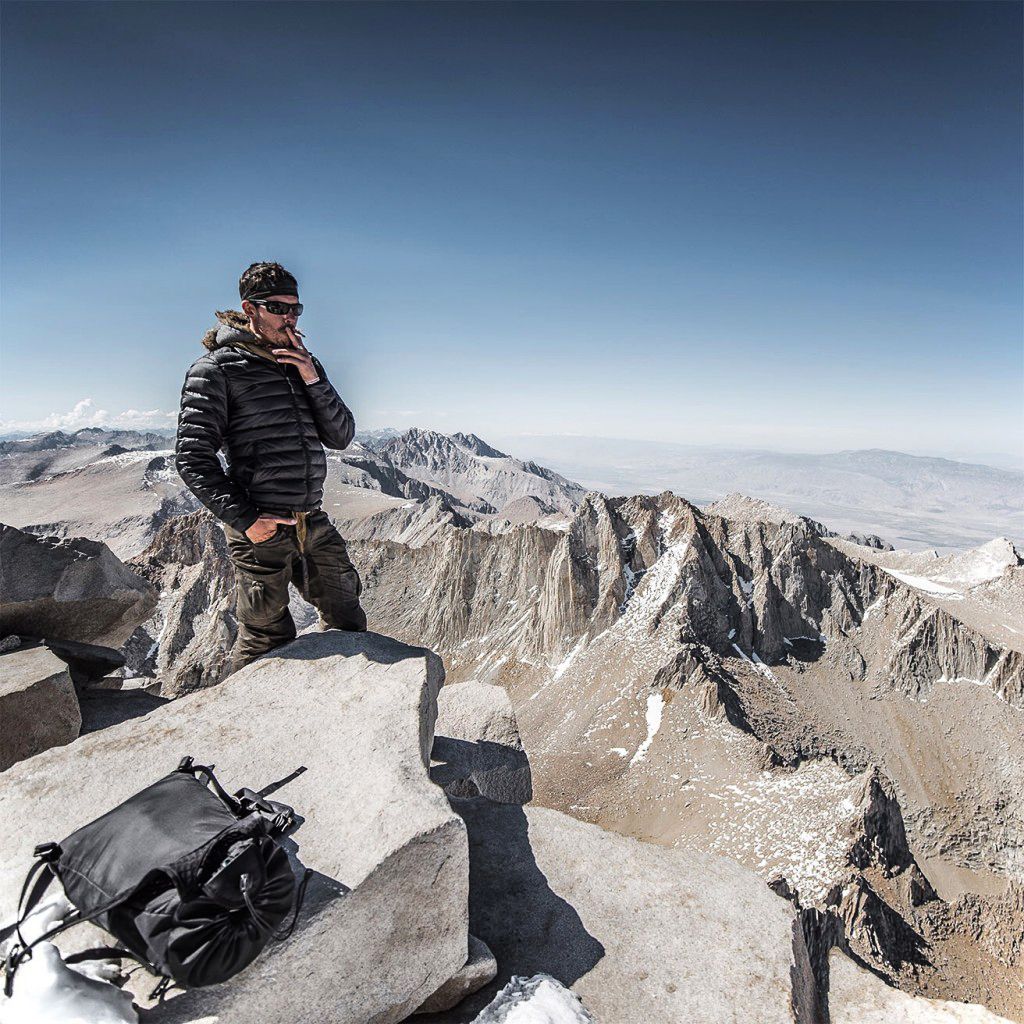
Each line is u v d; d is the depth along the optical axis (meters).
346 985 4.58
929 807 105.44
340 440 7.42
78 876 4.07
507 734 10.38
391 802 5.20
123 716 8.76
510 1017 5.19
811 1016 6.00
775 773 91.81
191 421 6.40
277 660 7.42
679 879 6.97
